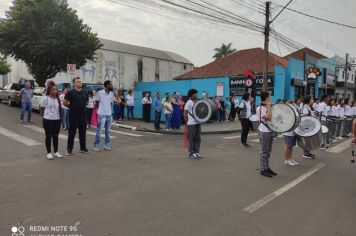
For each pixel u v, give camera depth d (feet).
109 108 36.32
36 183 23.27
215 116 34.45
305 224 17.61
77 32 101.86
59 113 31.42
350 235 16.42
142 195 21.49
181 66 215.51
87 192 21.74
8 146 36.29
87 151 34.86
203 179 25.90
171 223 17.15
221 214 18.61
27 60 104.27
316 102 51.52
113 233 15.81
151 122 71.97
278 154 38.45
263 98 28.37
